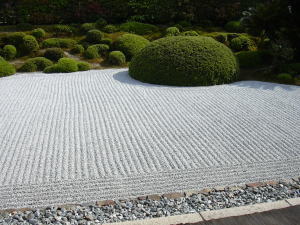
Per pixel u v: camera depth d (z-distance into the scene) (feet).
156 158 13.37
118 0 45.39
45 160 13.28
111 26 41.88
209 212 9.29
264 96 22.02
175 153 13.84
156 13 45.47
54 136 15.70
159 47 26.89
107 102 21.07
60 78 28.55
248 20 31.94
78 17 44.70
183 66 25.20
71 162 13.05
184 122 17.47
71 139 15.31
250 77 27.96
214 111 19.17
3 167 12.72
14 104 20.80
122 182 11.56
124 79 27.55
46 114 18.85
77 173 12.19
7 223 9.32
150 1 45.55
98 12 45.14
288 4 29.32
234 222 8.89
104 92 23.53
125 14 45.52
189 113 18.86
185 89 24.13
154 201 10.32
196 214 9.19
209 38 28.27
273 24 30.60
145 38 40.70
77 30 42.04
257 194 10.68
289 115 18.38
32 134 15.96
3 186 11.38
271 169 12.46
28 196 10.78
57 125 17.11
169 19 45.62
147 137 15.52
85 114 18.80
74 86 25.55
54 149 14.28
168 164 12.85
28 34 38.73
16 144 14.83
